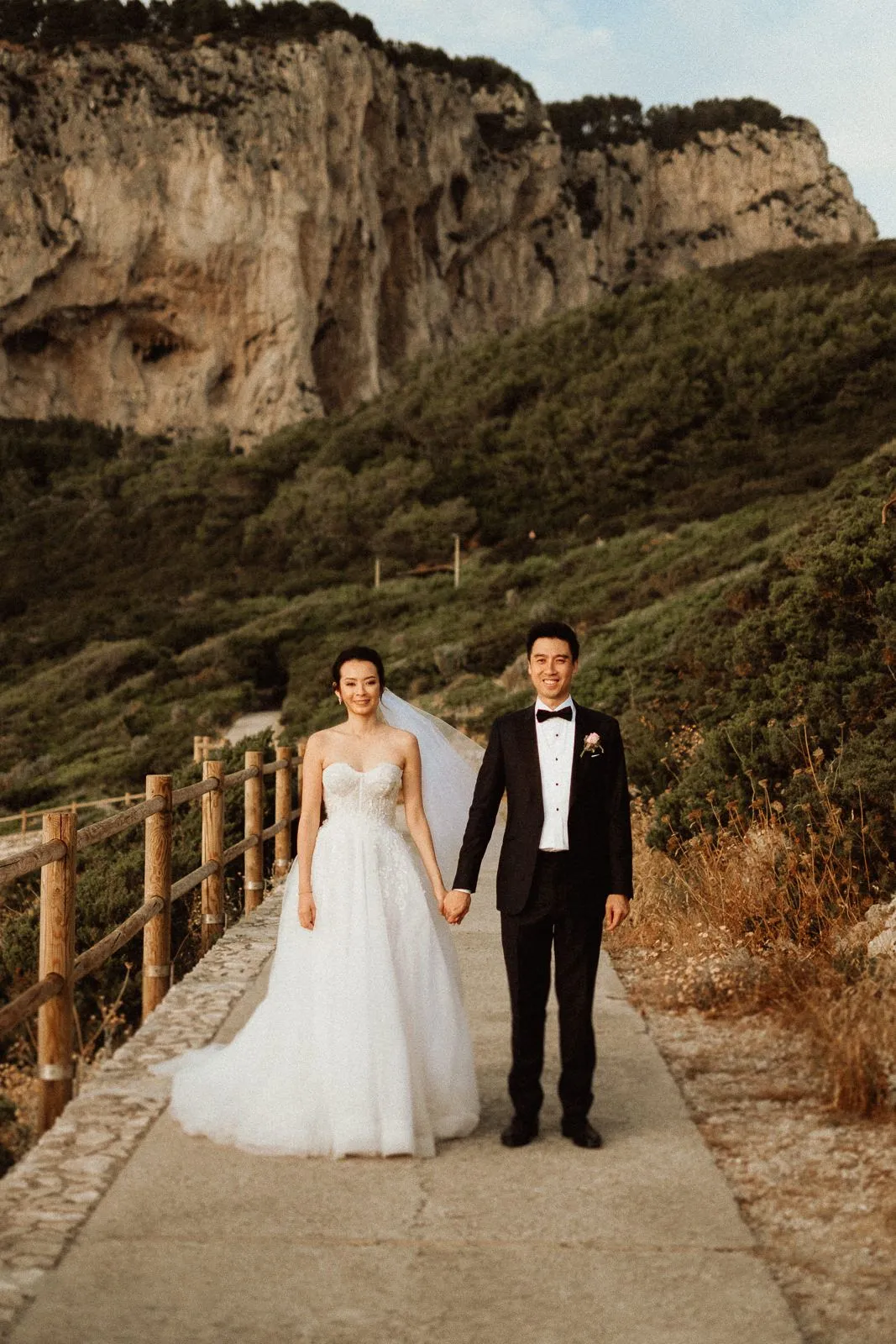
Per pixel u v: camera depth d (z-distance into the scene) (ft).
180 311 412.16
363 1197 12.23
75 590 266.16
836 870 22.20
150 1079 16.06
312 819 14.85
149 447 376.07
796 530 53.31
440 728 17.03
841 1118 14.15
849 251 343.05
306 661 159.53
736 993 19.08
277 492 286.05
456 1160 13.29
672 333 293.84
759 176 611.88
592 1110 14.80
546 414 271.90
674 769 37.17
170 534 282.56
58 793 120.67
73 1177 12.68
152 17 437.58
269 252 407.23
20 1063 19.06
